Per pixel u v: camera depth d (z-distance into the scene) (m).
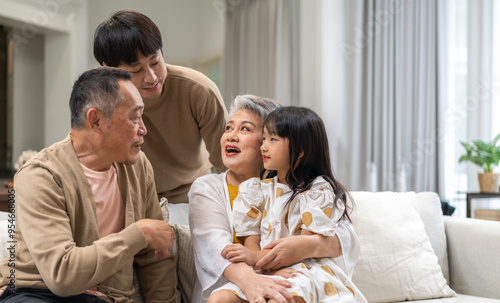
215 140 1.97
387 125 4.23
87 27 4.79
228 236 1.40
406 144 4.25
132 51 1.50
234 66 5.02
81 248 1.20
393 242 1.92
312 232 1.35
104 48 1.53
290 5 4.48
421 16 4.23
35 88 5.18
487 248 2.02
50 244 1.18
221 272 1.32
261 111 1.51
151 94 1.63
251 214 1.41
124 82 1.30
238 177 1.54
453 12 4.29
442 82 4.22
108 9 4.95
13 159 5.22
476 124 4.20
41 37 5.13
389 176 4.21
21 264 1.26
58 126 4.71
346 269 1.42
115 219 1.40
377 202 2.00
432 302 1.85
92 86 1.28
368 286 1.86
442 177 4.19
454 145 4.29
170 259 1.52
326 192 1.39
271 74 4.54
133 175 1.45
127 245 1.22
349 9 4.25
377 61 4.22
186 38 5.31
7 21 4.27
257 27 4.74
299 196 1.38
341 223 1.45
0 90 5.19
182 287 1.67
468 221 2.14
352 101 4.21
